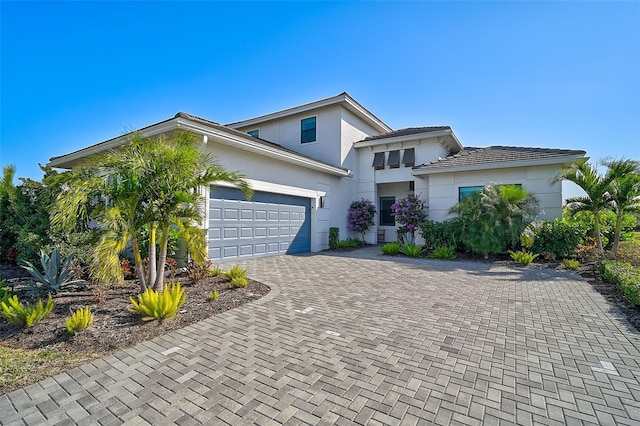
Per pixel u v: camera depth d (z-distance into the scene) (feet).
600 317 16.53
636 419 8.13
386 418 8.11
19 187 31.07
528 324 15.43
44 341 13.23
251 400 8.98
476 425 7.85
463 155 50.11
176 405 8.78
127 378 10.31
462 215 39.73
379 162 56.70
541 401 8.94
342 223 55.42
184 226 19.54
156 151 17.99
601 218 37.73
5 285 23.02
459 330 14.58
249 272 29.27
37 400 9.10
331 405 8.70
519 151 45.52
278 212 41.75
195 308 17.70
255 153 36.68
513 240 36.01
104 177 17.34
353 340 13.38
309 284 24.36
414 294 21.35
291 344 12.96
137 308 15.51
